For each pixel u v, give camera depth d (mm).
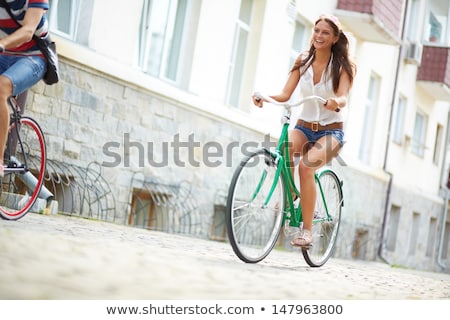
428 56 29844
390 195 27500
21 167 8383
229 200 7668
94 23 13523
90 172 13484
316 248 9359
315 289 6574
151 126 14984
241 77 18609
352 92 24281
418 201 31891
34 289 4633
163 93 15117
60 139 12789
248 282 6324
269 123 19250
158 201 15492
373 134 26547
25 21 7500
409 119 29953
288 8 19594
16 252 5645
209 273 6445
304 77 8477
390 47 26750
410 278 10492
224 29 17344
